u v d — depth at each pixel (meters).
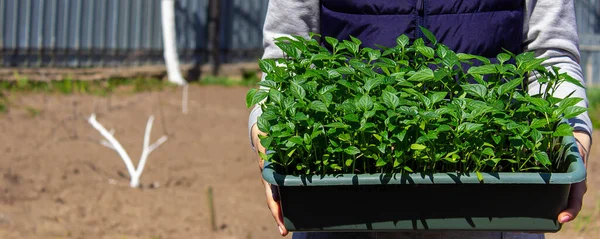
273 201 2.03
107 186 5.73
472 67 1.92
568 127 1.78
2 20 9.81
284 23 2.25
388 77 1.88
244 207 5.47
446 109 1.79
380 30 2.16
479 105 1.80
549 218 1.80
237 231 5.00
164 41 10.73
